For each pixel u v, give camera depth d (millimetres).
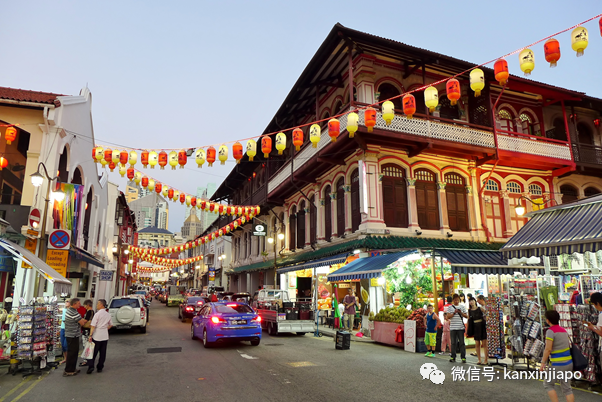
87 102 20453
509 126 20828
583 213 9680
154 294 75312
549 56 7711
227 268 46344
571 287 11344
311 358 10781
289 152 26656
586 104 21797
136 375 8758
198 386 7625
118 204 39656
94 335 9219
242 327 13000
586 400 6715
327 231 21469
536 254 9992
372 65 18516
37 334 9000
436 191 19172
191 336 15641
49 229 15477
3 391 7520
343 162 19547
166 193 19906
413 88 19094
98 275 28969
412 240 17250
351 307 16984
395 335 13016
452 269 12578
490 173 19078
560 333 5879
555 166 20578
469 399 6664
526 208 20547
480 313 10062
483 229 19312
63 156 18000
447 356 11211
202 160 13328
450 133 18047
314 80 20141
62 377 8695
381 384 7703
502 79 8602
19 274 12680
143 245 114500
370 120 11227
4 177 15742
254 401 6570
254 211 22906
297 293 25297
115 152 13688
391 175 18438
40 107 15836
